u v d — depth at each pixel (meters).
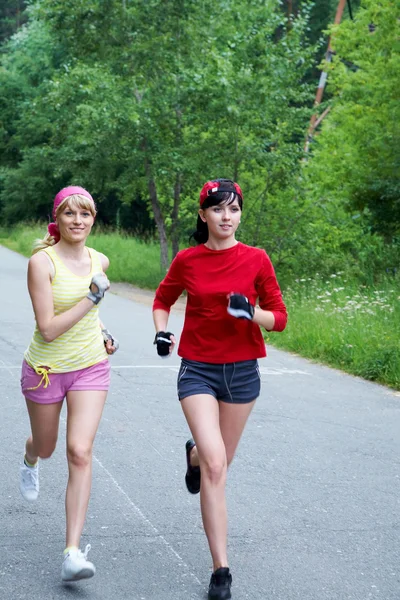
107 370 6.38
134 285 33.38
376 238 34.47
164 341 6.27
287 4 74.31
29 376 6.27
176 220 35.31
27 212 72.38
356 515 7.65
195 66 32.28
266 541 6.96
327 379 14.56
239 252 6.22
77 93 34.62
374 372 14.80
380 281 27.97
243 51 31.03
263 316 6.01
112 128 32.62
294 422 11.21
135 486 8.24
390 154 31.34
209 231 6.21
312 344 17.34
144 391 12.69
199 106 31.72
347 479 8.73
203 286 6.16
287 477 8.73
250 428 10.79
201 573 6.26
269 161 30.86
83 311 6.11
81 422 6.14
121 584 6.02
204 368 6.18
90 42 34.78
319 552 6.75
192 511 7.58
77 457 6.02
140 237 56.22
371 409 12.23
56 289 6.17
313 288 24.97
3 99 73.94
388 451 9.90
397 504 8.00
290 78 31.50
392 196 30.69
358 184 31.56
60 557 6.47
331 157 33.22
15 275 32.59
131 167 34.09
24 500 7.72
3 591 5.84
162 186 35.16
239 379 6.21
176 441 9.92
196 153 32.03
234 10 33.97
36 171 69.38
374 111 33.19
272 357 16.80
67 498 5.99
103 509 7.58
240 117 30.59
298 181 31.45
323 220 32.16
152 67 33.44
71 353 6.21
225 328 6.17
